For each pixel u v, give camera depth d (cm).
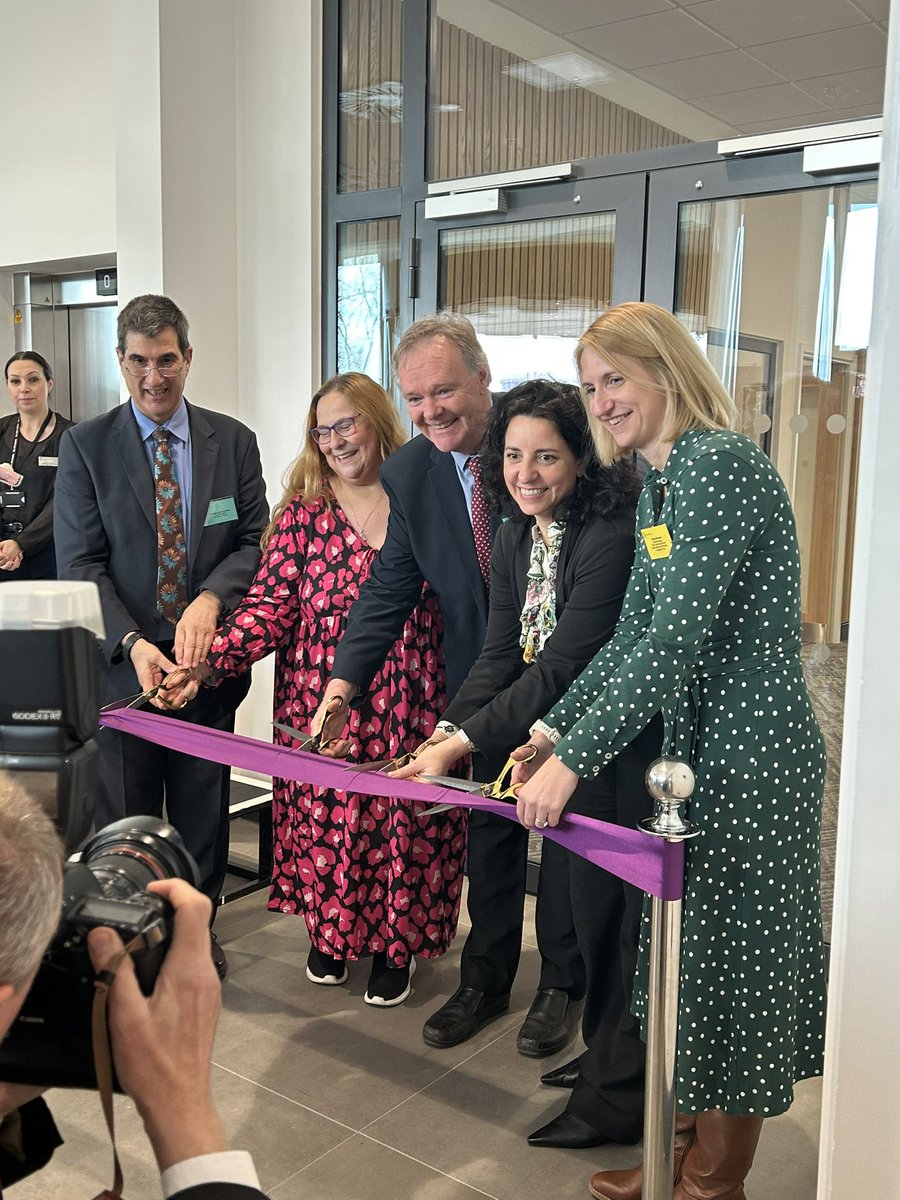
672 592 168
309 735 249
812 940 186
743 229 317
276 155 415
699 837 176
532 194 357
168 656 293
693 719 177
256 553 299
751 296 318
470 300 379
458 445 244
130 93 407
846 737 145
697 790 176
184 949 86
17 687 92
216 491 297
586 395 190
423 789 189
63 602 92
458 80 370
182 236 412
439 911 275
